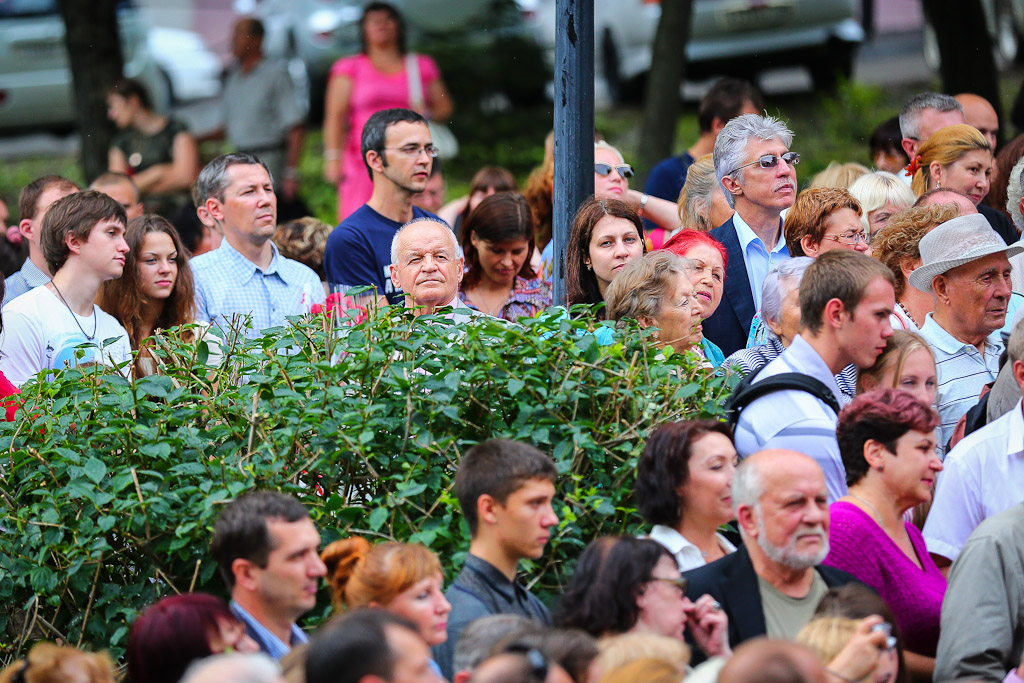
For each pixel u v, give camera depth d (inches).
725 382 693.3
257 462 641.0
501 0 2105.1
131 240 876.0
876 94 2170.3
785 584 576.7
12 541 649.0
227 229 962.7
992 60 1656.0
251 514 548.7
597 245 825.5
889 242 848.9
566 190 797.9
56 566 647.1
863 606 541.6
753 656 423.2
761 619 570.6
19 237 1114.1
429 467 648.4
